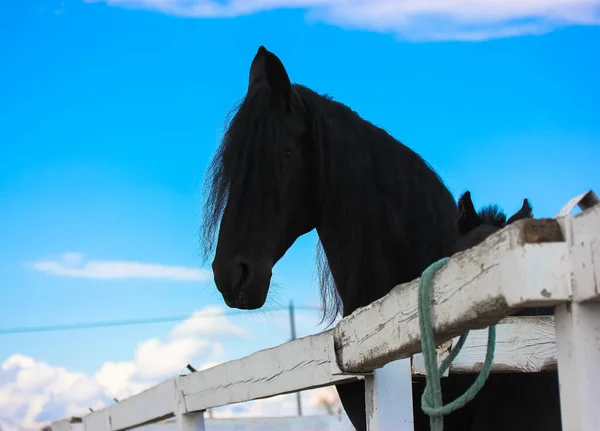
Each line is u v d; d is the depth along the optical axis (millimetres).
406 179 2857
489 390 2486
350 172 2822
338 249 2834
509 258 1179
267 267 2705
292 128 2852
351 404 2645
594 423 1126
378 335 1775
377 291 2758
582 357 1134
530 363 2148
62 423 5516
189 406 3420
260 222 2715
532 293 1138
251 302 2674
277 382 2520
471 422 2584
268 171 2750
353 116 2941
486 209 3021
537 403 2330
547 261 1143
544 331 2170
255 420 5195
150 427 5008
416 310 1561
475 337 2154
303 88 2982
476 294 1283
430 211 2840
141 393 4066
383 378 2062
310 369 2270
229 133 2830
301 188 2869
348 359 1992
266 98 2820
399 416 2055
